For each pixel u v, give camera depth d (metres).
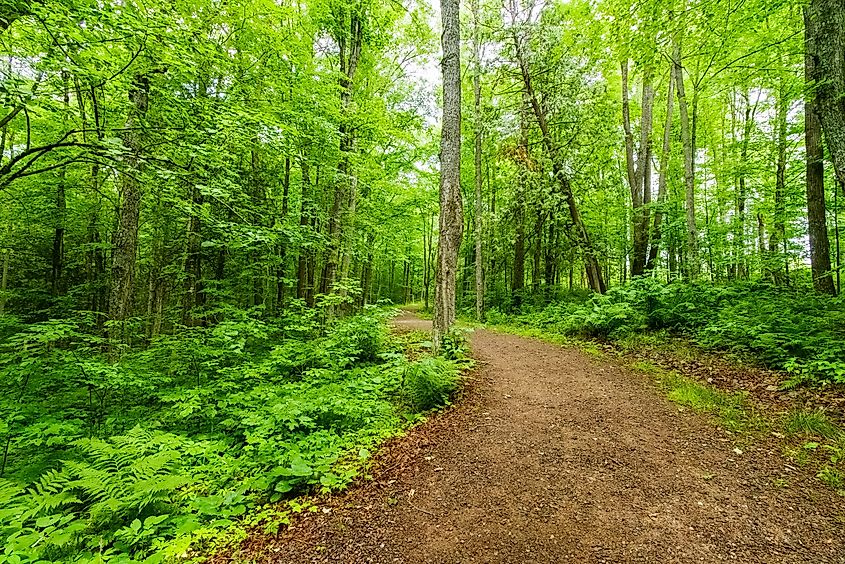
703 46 9.16
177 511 3.73
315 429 5.44
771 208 13.20
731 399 5.80
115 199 12.52
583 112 14.12
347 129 11.55
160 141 6.63
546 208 15.32
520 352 9.68
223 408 6.00
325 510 3.76
